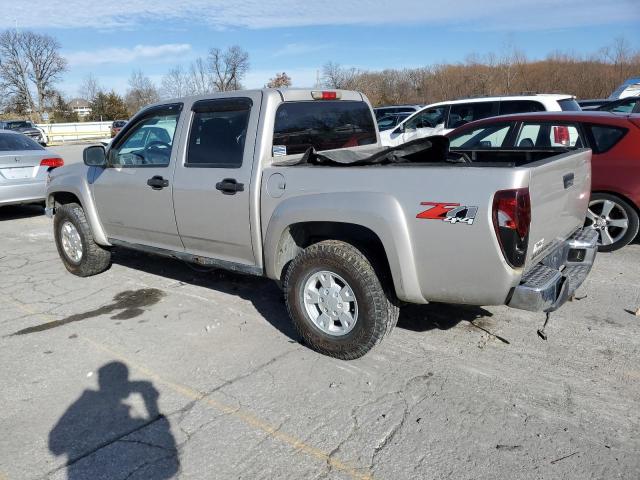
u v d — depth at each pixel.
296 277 3.89
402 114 18.14
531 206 3.13
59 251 6.13
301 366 3.83
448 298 3.37
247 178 4.09
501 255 3.09
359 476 2.73
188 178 4.50
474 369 3.73
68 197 6.17
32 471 2.82
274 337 4.32
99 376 3.77
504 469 2.75
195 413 3.30
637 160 5.91
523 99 10.05
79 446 3.01
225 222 4.31
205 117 4.45
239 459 2.88
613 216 6.21
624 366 3.73
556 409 3.25
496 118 6.98
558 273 3.37
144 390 3.57
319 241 4.07
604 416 3.17
